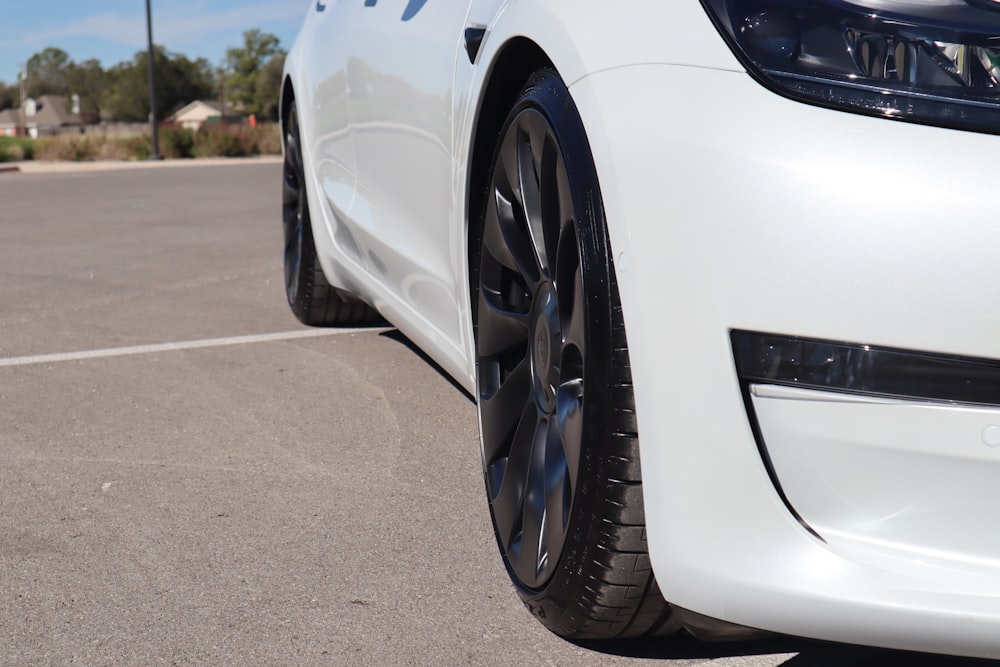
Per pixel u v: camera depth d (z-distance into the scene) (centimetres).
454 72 197
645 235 129
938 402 118
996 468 118
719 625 132
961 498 120
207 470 230
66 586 175
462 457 238
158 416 271
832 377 120
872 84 121
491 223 180
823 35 124
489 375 188
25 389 298
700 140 126
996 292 116
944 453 119
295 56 356
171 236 666
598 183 139
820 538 124
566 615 149
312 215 329
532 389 171
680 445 128
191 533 196
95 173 1705
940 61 120
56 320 393
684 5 137
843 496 123
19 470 231
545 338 163
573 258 149
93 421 268
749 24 128
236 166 2058
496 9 181
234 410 276
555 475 154
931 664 150
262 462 235
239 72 8638
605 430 137
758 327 122
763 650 154
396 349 341
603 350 137
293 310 378
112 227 725
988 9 122
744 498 125
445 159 202
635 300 131
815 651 154
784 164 121
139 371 317
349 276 308
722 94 127
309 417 269
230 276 496
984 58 120
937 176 117
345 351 339
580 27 150
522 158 169
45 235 672
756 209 122
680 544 129
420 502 210
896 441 120
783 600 124
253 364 323
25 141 3158
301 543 191
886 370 119
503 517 171
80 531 198
